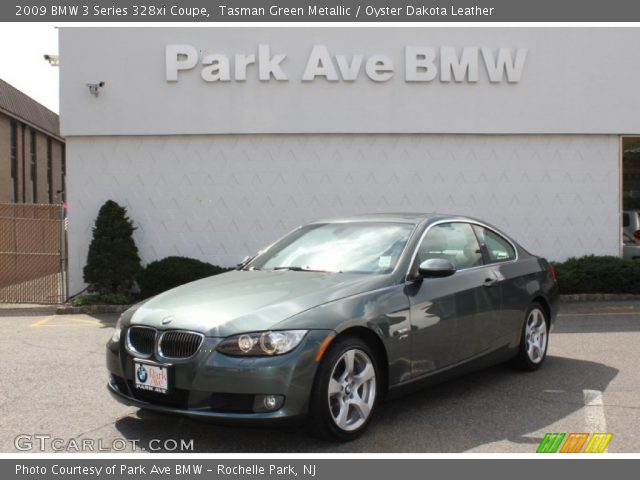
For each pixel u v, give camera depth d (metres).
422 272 5.00
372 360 4.58
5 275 12.21
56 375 6.45
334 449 4.34
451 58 12.32
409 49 12.25
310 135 12.43
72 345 8.04
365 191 12.49
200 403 4.13
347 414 4.41
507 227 12.65
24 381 6.22
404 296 4.88
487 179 12.62
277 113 12.27
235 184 12.44
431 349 5.03
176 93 12.22
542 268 6.71
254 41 12.22
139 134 12.27
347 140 12.46
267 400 4.07
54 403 5.48
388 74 12.24
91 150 12.35
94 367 6.80
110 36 12.14
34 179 27.55
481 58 12.45
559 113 12.56
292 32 12.22
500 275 5.99
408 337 4.81
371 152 12.48
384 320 4.64
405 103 12.34
